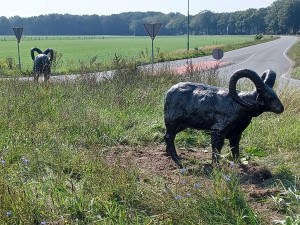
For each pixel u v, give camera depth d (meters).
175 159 6.05
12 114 7.87
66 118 7.64
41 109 8.23
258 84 5.29
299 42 71.75
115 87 10.27
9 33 179.62
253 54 42.41
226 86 11.39
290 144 6.68
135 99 9.45
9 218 3.94
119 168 5.07
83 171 5.29
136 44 76.25
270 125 7.58
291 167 5.68
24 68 25.36
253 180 5.40
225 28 178.62
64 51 51.69
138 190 4.64
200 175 5.39
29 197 4.31
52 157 5.73
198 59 34.59
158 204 4.29
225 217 4.05
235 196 4.29
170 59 33.56
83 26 182.62
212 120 5.66
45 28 178.62
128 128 7.78
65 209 4.24
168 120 5.98
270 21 151.75
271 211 4.43
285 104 8.63
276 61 32.62
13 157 5.78
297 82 17.34
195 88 5.88
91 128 7.28
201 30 184.12
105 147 6.73
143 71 12.62
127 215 4.16
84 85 10.58
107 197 4.52
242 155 6.44
